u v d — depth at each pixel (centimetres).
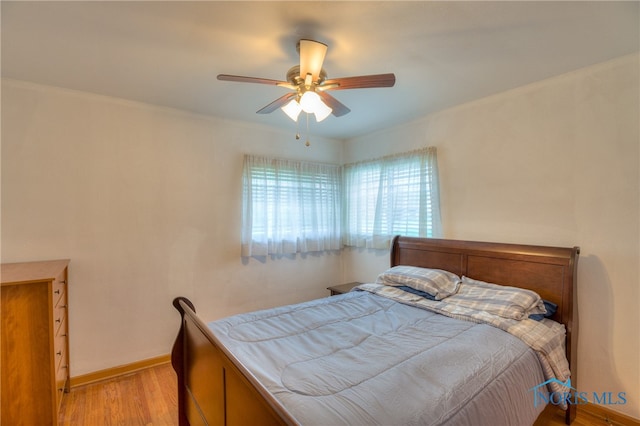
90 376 246
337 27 160
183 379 189
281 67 204
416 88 241
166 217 281
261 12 148
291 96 193
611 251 199
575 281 201
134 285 266
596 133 204
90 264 248
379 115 305
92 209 249
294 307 226
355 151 390
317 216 376
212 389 143
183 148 290
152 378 254
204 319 302
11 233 221
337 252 401
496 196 255
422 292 241
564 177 218
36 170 228
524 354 159
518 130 241
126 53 186
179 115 288
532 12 149
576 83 212
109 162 255
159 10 146
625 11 148
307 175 368
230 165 318
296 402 112
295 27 160
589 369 207
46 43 174
